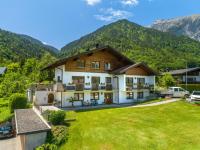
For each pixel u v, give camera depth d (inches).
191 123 813.2
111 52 1620.3
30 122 809.5
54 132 749.3
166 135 697.6
